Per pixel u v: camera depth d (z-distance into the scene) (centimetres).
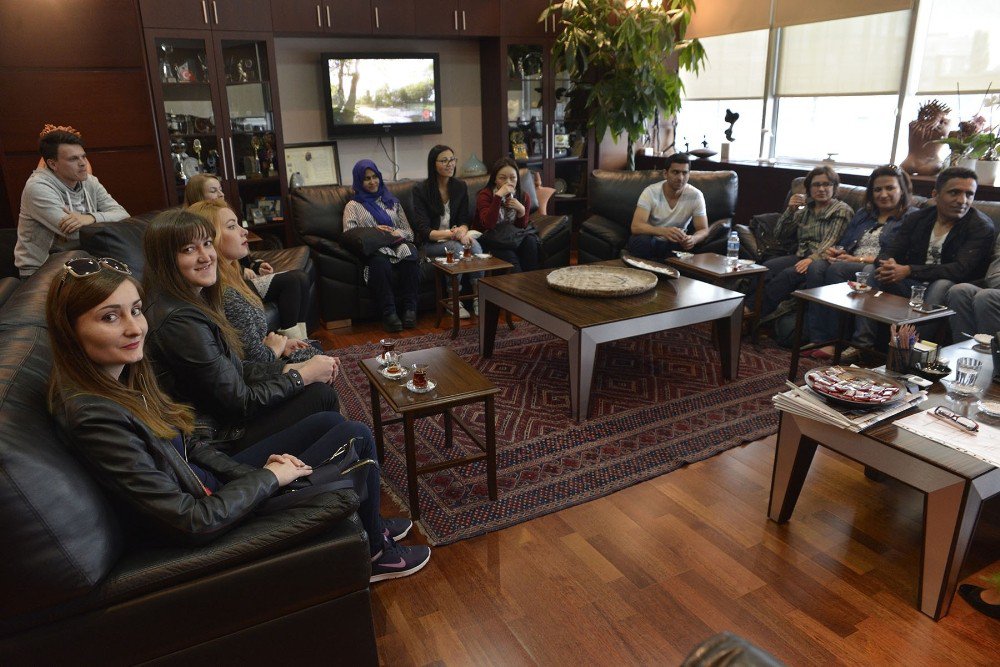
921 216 325
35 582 105
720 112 609
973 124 390
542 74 571
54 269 217
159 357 168
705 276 367
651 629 171
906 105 461
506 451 259
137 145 444
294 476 142
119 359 122
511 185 443
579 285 312
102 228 260
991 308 287
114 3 416
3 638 109
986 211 327
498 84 559
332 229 433
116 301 117
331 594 133
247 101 471
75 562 108
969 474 158
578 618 175
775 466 209
